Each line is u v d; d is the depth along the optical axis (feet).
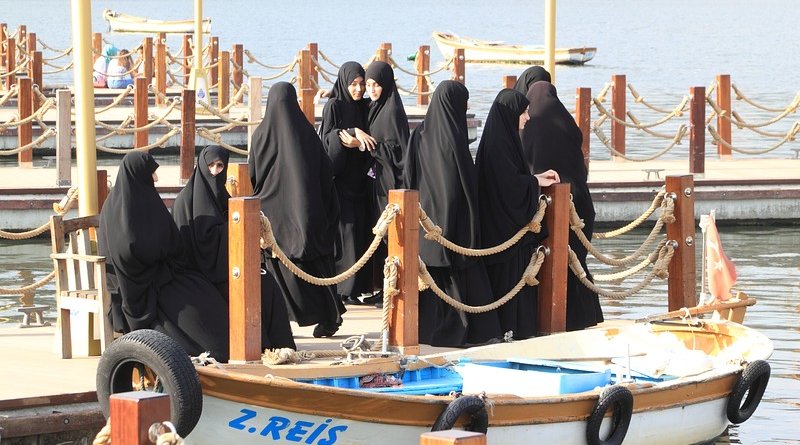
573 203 53.26
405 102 155.84
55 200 84.02
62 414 41.65
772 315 65.46
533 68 58.34
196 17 126.62
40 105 117.70
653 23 562.25
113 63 153.38
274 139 49.80
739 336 49.88
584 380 43.50
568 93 188.96
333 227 50.90
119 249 44.47
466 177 49.52
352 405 38.09
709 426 46.70
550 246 52.21
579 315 54.19
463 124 49.96
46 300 68.85
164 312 45.27
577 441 42.04
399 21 567.18
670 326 50.98
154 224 44.83
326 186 50.47
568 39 411.95
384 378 43.27
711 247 54.08
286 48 312.09
